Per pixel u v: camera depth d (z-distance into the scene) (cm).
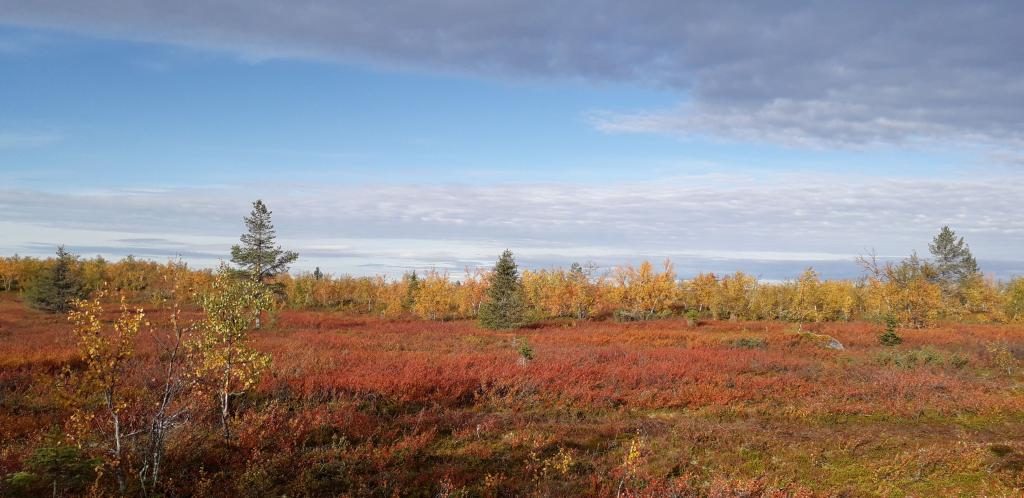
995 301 5769
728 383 2027
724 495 949
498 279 4431
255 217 4606
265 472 950
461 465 1102
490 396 1717
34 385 1566
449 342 3162
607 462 1160
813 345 3266
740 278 6012
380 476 1009
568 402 1703
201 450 1043
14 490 809
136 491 854
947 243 5878
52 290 4781
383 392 1619
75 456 910
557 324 4938
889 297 4988
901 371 2320
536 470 1088
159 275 6969
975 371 2439
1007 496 986
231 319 1095
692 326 4647
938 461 1188
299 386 1597
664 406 1734
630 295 5819
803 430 1463
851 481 1082
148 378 1508
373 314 5988
